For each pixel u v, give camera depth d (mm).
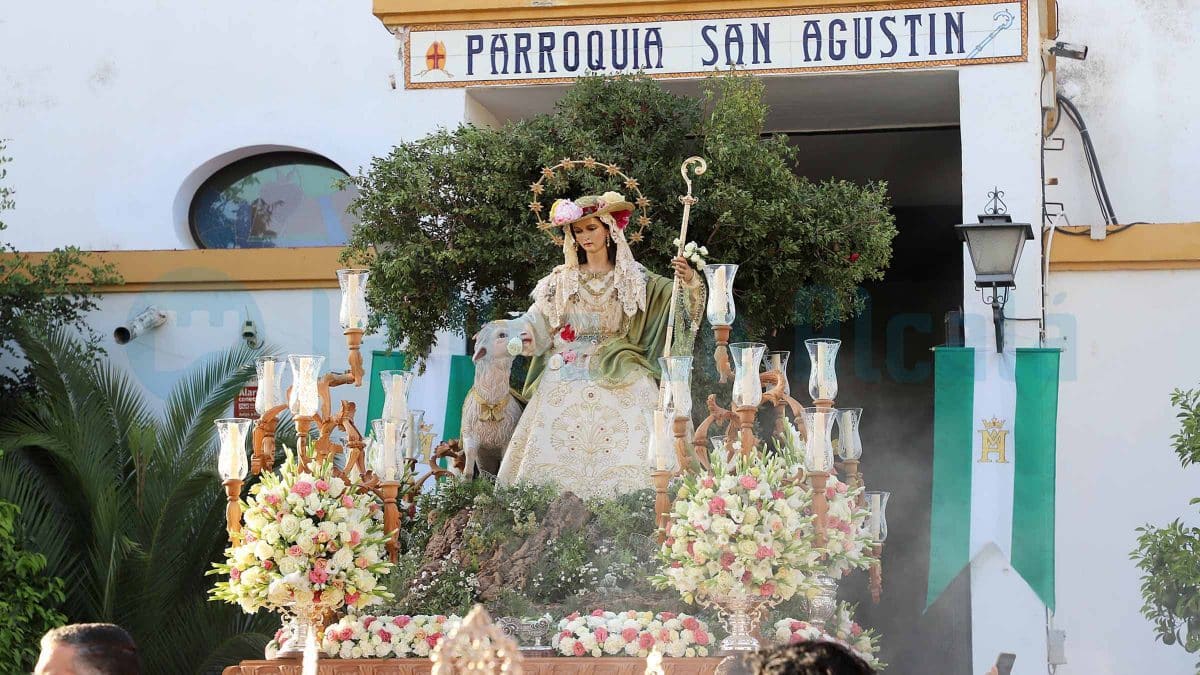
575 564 10305
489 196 13805
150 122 17703
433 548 10758
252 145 17453
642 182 13781
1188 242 14992
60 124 17812
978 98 14680
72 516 14570
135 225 17562
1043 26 15445
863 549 10695
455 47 15227
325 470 10109
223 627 14039
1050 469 14070
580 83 14312
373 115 17266
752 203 13500
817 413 9812
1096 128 16922
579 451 11383
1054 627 14836
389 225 14000
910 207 19016
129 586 13922
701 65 14898
